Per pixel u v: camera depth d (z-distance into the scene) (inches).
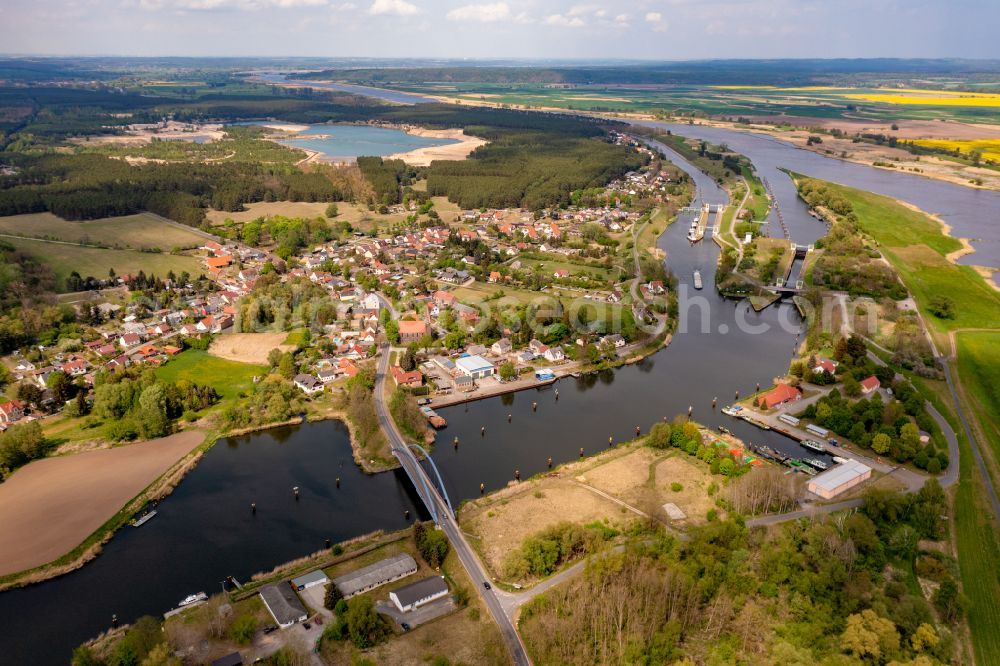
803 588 5767.7
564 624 5413.4
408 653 5255.9
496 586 6013.8
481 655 5241.1
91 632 5595.5
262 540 6796.3
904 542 6363.2
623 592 5561.0
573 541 6397.6
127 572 6314.0
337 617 5585.6
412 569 6181.1
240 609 5698.8
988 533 6776.6
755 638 5423.2
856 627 5236.2
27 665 5285.4
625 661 5049.2
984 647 5354.3
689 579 5659.5
